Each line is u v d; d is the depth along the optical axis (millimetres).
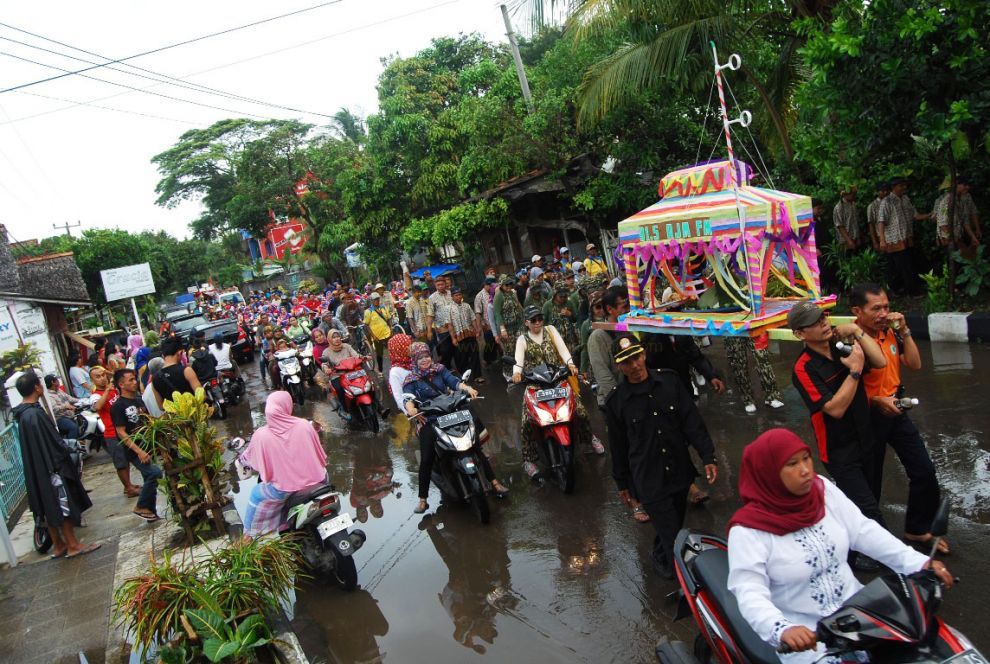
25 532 7898
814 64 8547
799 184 12258
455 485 6660
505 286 11414
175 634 4320
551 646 4277
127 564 6520
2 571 6898
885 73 8047
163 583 4461
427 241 25078
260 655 4555
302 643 4863
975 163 9469
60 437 7145
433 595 5227
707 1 11016
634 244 6863
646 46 11984
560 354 7238
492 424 9453
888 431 4277
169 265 51312
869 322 4230
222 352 14453
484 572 5434
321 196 41406
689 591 3377
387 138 25203
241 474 5863
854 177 9414
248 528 5754
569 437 6547
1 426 10641
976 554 4285
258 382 17703
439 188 24078
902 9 7898
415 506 7141
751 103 14586
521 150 17562
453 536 6223
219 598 4496
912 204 10133
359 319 16672
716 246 5938
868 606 2521
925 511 4383
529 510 6434
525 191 18344
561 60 16906
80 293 20547
